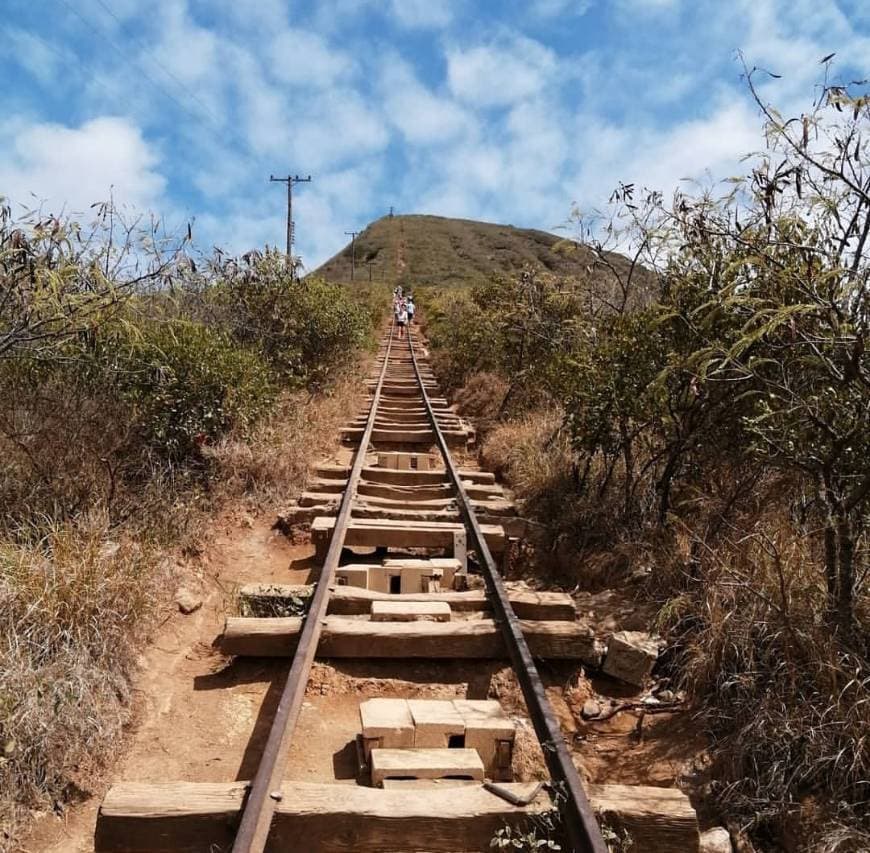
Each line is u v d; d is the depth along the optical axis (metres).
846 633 3.83
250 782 3.26
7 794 3.24
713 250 5.25
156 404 7.43
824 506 4.32
